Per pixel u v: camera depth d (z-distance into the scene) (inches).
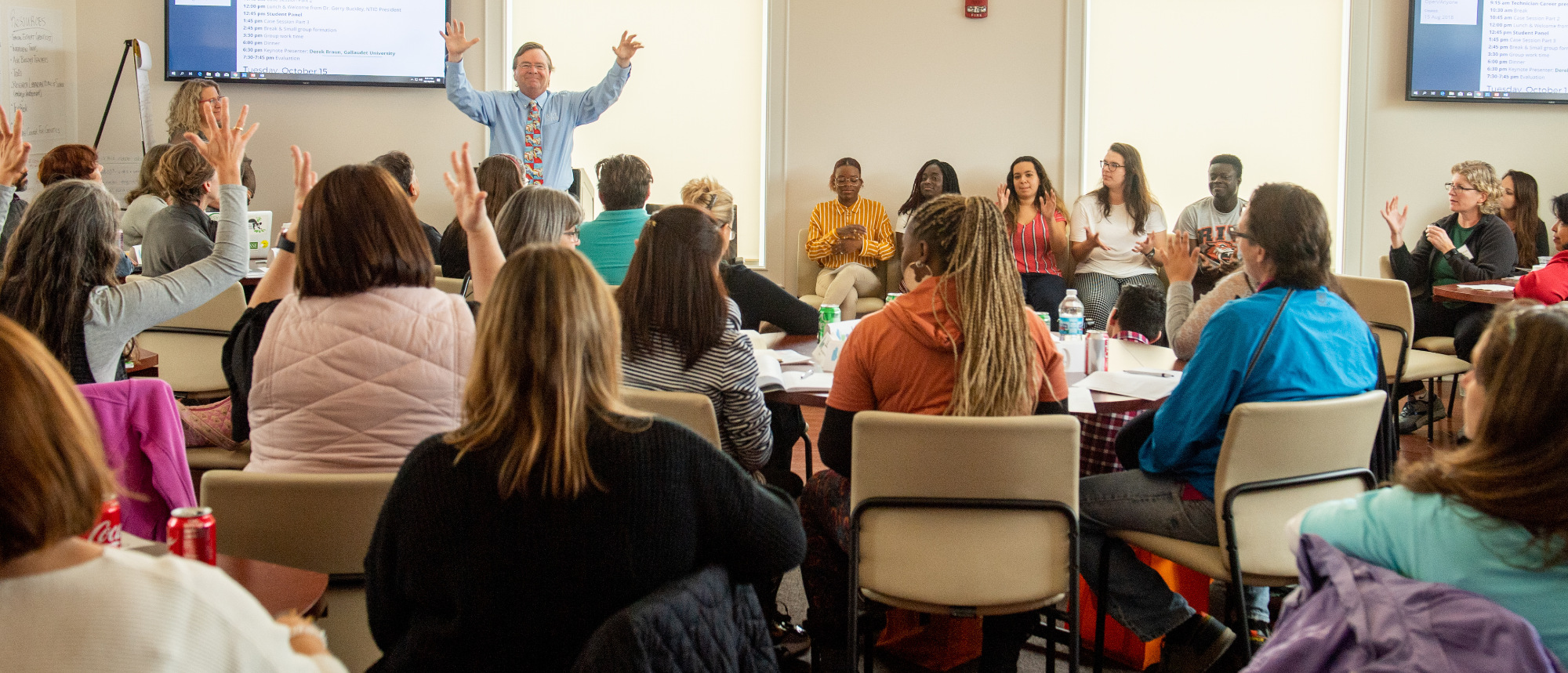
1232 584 78.6
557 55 241.4
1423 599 45.5
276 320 73.0
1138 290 127.0
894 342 80.5
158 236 146.1
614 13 240.7
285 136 237.1
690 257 81.2
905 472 74.6
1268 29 237.6
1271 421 76.5
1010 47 239.0
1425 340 186.5
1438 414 183.6
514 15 239.9
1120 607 87.9
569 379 49.3
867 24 239.0
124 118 235.5
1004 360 77.9
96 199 88.6
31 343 31.2
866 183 243.4
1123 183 218.7
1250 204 85.7
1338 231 242.1
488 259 96.0
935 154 242.2
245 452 110.4
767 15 238.8
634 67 242.2
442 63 234.7
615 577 50.1
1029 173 220.1
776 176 242.8
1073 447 73.7
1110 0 238.4
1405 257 198.7
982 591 75.6
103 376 89.8
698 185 139.4
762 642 57.1
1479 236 197.0
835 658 94.7
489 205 144.4
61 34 230.1
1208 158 241.9
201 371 135.6
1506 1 232.2
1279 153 241.0
